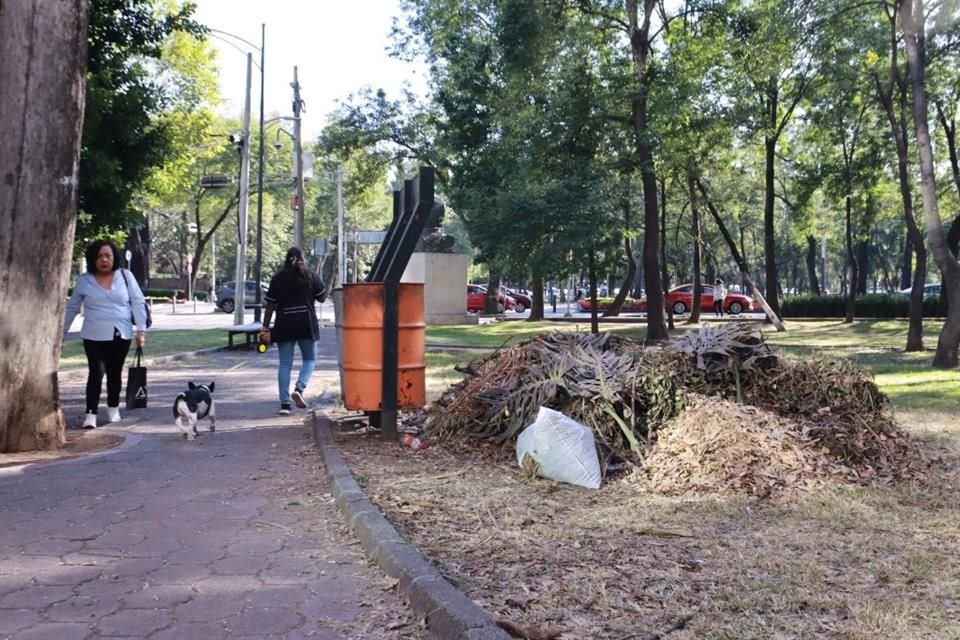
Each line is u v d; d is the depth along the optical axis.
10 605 3.81
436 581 3.85
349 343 7.63
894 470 6.17
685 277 68.38
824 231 49.03
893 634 3.38
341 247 53.38
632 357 7.25
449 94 29.06
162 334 23.95
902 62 20.84
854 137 27.70
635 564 4.25
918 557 4.33
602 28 21.84
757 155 33.72
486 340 22.44
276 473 6.47
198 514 5.32
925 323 30.36
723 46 21.41
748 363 6.98
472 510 5.29
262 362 16.34
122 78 12.99
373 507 5.15
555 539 4.68
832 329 28.66
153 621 3.65
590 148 21.80
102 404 10.36
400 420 8.58
